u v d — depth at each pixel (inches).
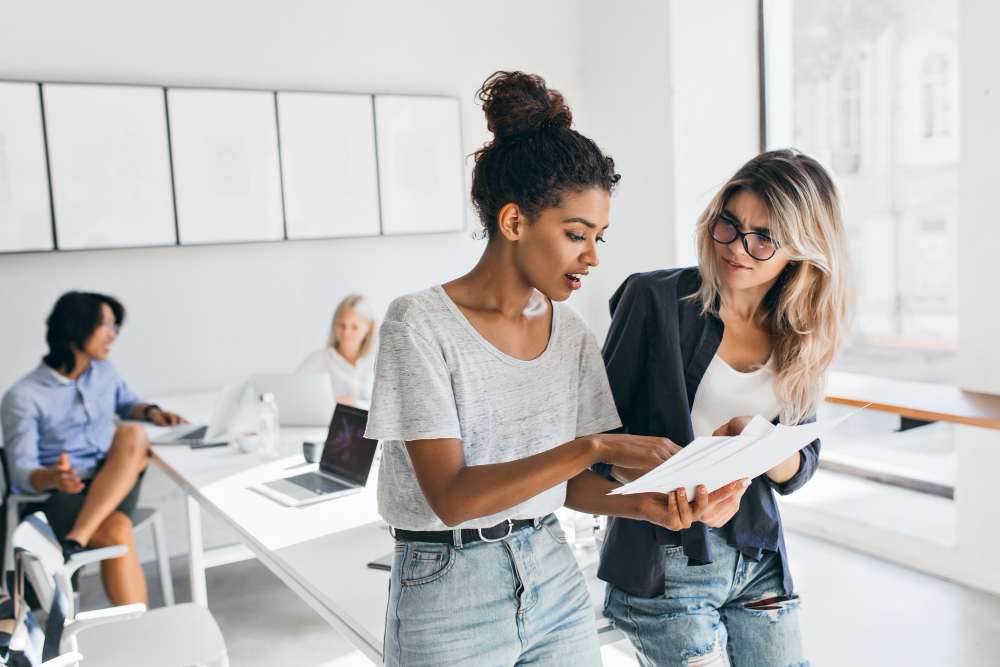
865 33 143.8
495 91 41.2
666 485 40.1
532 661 46.3
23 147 128.1
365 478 87.4
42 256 132.0
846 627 106.9
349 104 153.5
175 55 139.6
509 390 42.8
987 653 99.1
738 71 162.2
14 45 127.8
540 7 173.5
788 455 44.3
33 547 76.0
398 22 158.7
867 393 115.4
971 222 112.2
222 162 143.3
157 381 142.0
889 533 127.6
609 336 57.9
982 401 106.7
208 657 72.9
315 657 104.6
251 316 149.3
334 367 136.0
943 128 133.6
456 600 42.4
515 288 42.1
